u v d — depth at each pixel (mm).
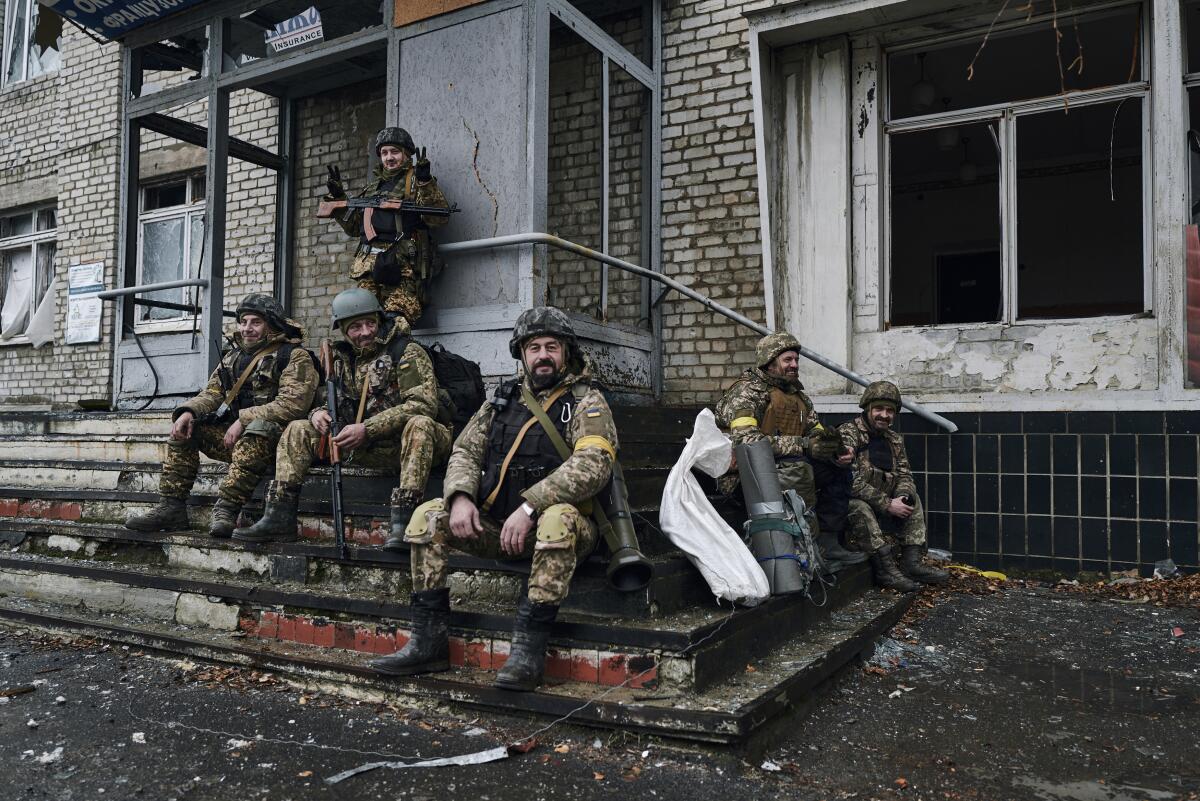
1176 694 3375
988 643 4027
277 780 2533
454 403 4137
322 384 4465
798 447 4117
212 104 6355
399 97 5461
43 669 3592
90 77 9336
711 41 6227
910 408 5465
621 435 4734
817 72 5969
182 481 4453
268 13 6258
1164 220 4957
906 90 6242
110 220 9094
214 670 3523
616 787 2484
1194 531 4824
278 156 7977
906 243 10078
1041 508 5176
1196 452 4832
